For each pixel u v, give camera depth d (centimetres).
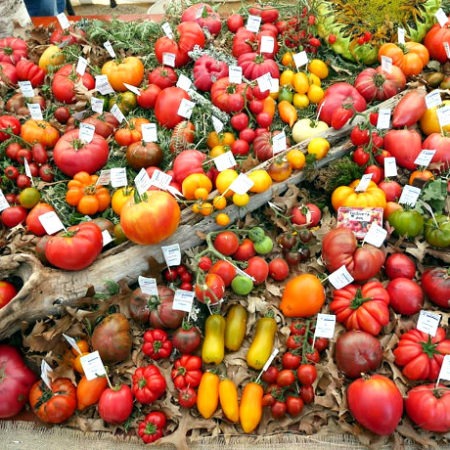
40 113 112
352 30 119
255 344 85
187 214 95
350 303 86
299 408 80
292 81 117
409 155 102
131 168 107
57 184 105
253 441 81
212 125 110
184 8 134
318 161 104
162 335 87
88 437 83
